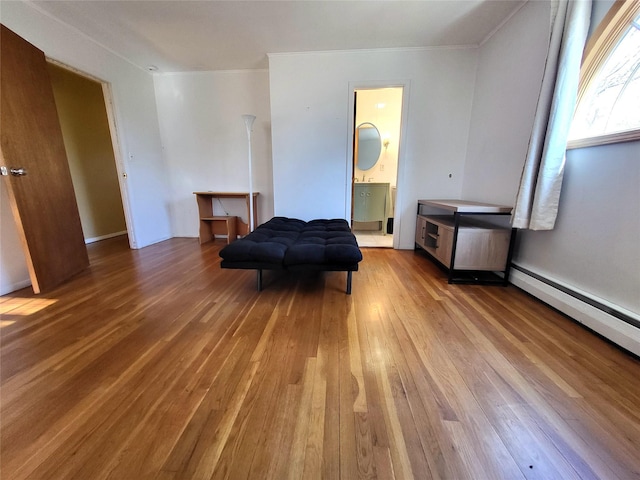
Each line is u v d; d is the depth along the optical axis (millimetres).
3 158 1761
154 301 1891
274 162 3277
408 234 3363
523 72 2135
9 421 931
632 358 1268
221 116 3689
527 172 1816
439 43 2811
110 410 978
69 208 2371
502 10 2229
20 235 1877
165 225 3916
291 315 1692
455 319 1642
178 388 1083
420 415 956
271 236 2320
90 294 2004
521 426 913
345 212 3359
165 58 3150
